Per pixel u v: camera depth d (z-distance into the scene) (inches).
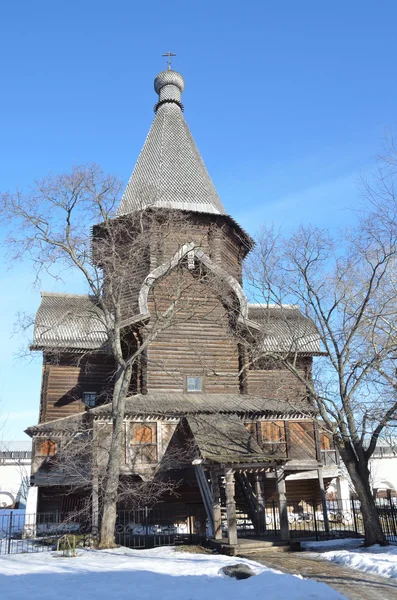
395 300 727.1
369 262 703.1
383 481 1732.3
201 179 1227.2
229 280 1042.7
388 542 668.7
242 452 744.3
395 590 435.5
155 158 1266.0
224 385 1011.3
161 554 642.8
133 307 1026.1
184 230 1091.9
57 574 501.7
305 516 1018.7
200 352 1014.4
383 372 679.1
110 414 861.8
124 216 987.9
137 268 1043.9
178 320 885.2
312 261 782.5
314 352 1030.4
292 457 932.0
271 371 1037.2
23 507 1749.5
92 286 824.9
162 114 1368.1
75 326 1085.8
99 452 852.0
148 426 884.6
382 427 684.7
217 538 719.1
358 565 537.6
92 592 425.7
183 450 868.6
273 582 434.6
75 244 826.8
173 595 412.8
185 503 936.9
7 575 497.0
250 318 1063.0
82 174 859.4
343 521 1014.4
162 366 901.8
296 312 1074.7
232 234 1182.9
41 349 1035.3
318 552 643.5
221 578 475.5
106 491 734.5
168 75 1419.8
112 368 1093.8
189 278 1048.2
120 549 692.7
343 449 705.6
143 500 884.0
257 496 791.7
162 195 1162.6
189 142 1314.0
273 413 931.3
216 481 746.2
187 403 925.8
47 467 945.5
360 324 722.8
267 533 802.2
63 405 1051.9
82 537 746.8
